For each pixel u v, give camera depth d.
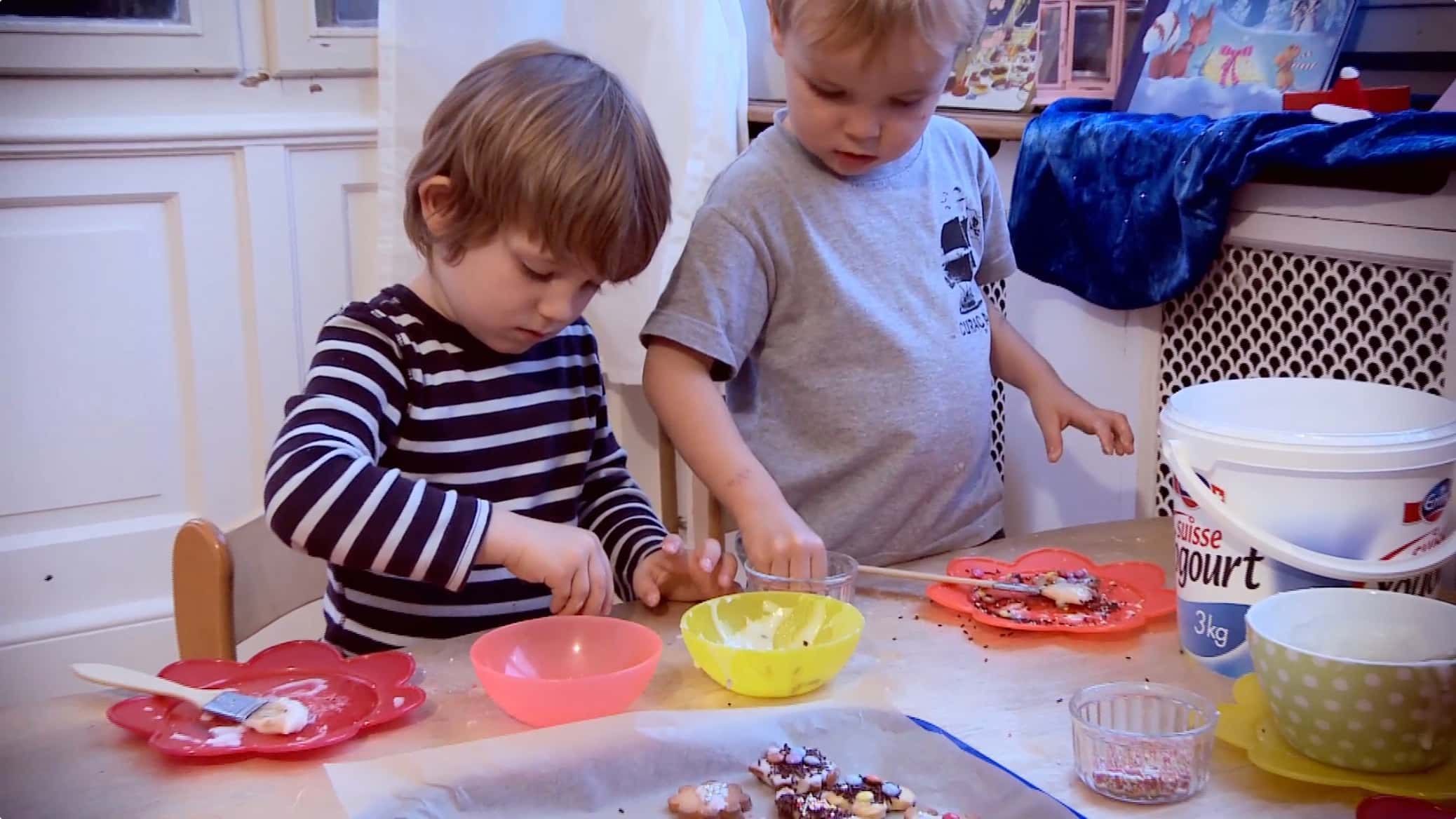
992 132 1.38
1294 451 0.75
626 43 1.59
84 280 1.76
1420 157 0.93
